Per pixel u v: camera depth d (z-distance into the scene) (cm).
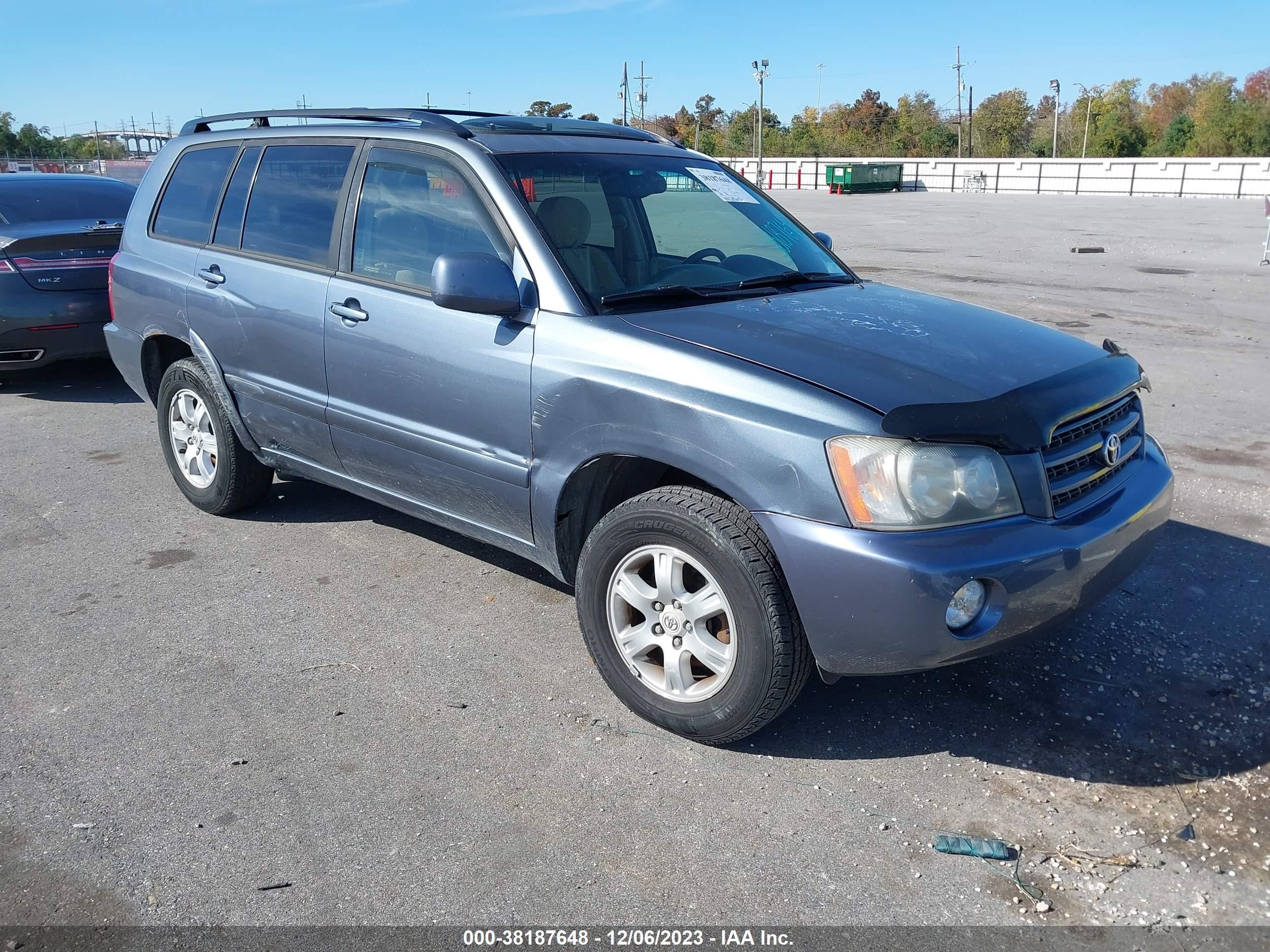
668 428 299
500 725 329
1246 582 437
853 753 315
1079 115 9450
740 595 289
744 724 301
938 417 271
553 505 335
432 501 395
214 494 504
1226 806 289
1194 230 2392
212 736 323
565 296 332
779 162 5850
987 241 2061
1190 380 812
